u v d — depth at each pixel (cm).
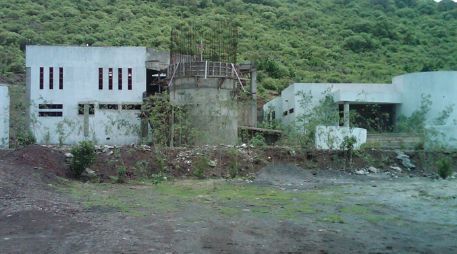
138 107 4512
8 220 1356
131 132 4147
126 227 1317
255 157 3031
